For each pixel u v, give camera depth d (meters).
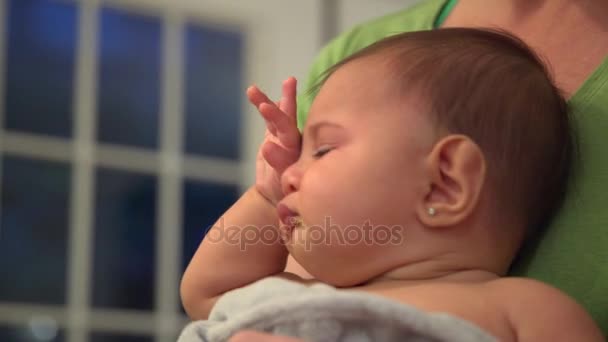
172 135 2.25
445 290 0.74
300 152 0.85
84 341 2.14
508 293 0.73
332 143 0.81
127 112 2.21
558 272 0.78
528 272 0.81
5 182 2.09
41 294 2.11
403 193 0.77
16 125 2.11
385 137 0.79
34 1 2.15
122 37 2.23
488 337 0.67
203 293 0.86
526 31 0.94
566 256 0.78
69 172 2.15
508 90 0.81
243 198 0.88
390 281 0.78
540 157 0.81
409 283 0.76
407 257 0.77
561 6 0.92
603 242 0.77
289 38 2.38
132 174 2.21
